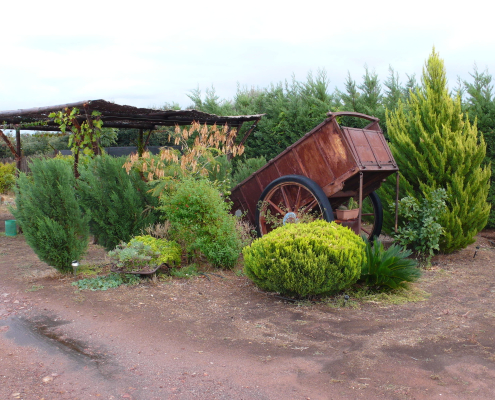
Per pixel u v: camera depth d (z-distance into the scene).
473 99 11.35
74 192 7.86
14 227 11.48
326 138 7.72
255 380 3.74
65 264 7.14
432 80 9.19
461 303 5.83
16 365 4.07
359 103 12.88
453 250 8.91
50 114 9.23
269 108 14.00
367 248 6.35
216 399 3.45
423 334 4.71
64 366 4.05
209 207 7.50
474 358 4.09
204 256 8.02
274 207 8.65
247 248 6.49
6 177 20.45
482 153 8.83
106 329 4.95
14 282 6.93
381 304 5.81
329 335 4.73
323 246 5.79
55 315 5.42
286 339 4.64
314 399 3.42
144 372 3.92
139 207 8.05
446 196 8.38
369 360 4.07
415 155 8.89
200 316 5.36
